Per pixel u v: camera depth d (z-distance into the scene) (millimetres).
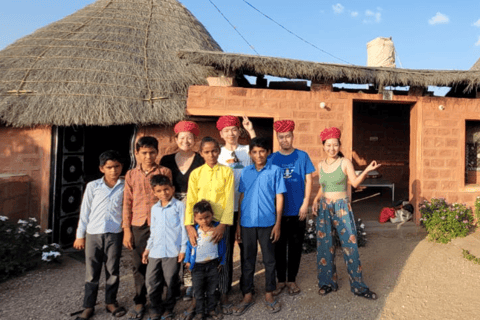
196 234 3047
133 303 3480
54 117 5426
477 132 6891
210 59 5383
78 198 6227
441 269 4359
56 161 5727
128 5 8578
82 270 4656
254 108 5809
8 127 5715
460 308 3309
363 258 4832
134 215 3145
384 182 8141
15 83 5766
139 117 5668
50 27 7496
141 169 3217
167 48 7355
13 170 5707
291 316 3170
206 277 3076
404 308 3326
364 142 10734
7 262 4352
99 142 9422
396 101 6340
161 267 3064
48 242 5641
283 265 3662
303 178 3648
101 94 5707
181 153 3537
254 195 3275
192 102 5672
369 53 8555
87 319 3131
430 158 6285
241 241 3506
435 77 5895
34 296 3707
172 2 9281
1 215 4988
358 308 3320
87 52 6492
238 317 3168
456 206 5902
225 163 3604
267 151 3293
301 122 5934
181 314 3207
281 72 5617
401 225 6133
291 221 3604
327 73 5680
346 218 3520
